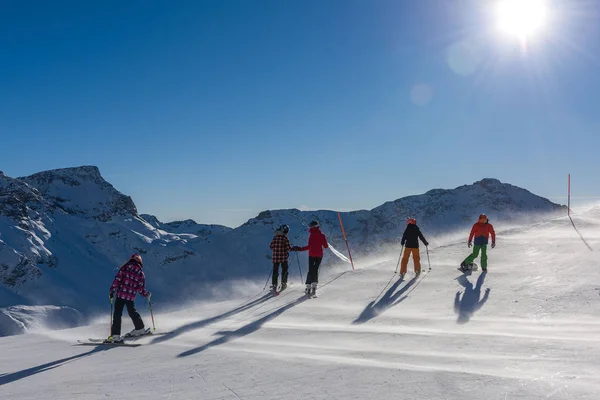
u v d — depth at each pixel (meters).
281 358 7.00
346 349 7.46
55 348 9.31
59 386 6.32
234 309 12.45
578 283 11.22
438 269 15.24
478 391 4.87
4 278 115.75
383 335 8.30
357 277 15.30
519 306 9.91
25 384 6.62
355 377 5.73
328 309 11.34
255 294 14.79
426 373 5.68
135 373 6.75
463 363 6.10
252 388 5.59
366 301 11.87
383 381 5.49
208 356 7.52
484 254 14.16
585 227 22.38
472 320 9.16
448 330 8.46
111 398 5.57
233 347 8.19
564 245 17.17
